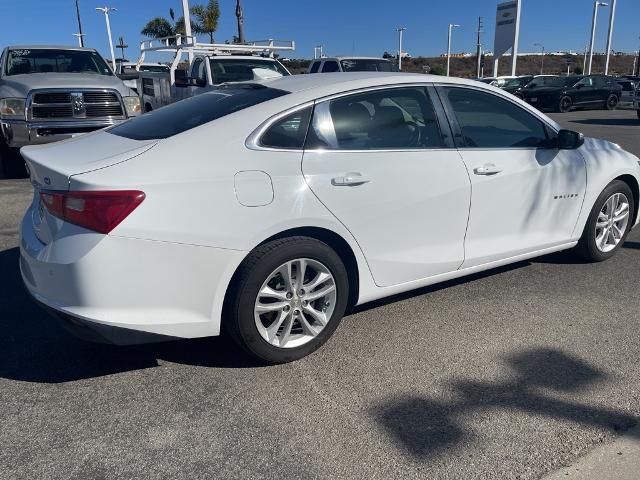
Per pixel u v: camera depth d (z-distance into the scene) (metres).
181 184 2.94
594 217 4.84
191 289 3.02
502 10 35.75
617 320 3.95
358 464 2.55
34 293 3.09
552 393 3.07
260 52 13.56
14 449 2.66
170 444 2.69
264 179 3.14
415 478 2.46
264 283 3.18
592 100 24.62
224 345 3.64
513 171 4.12
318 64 15.31
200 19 30.75
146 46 14.77
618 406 2.94
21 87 8.41
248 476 2.48
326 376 3.27
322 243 3.34
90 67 9.99
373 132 3.57
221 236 3.01
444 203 3.79
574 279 4.71
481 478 2.45
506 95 4.25
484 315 4.04
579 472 2.48
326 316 3.47
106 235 2.80
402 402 3.01
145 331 2.97
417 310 4.13
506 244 4.24
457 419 2.86
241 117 3.24
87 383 3.21
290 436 2.74
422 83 3.84
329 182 3.31
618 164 4.91
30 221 3.36
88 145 3.37
